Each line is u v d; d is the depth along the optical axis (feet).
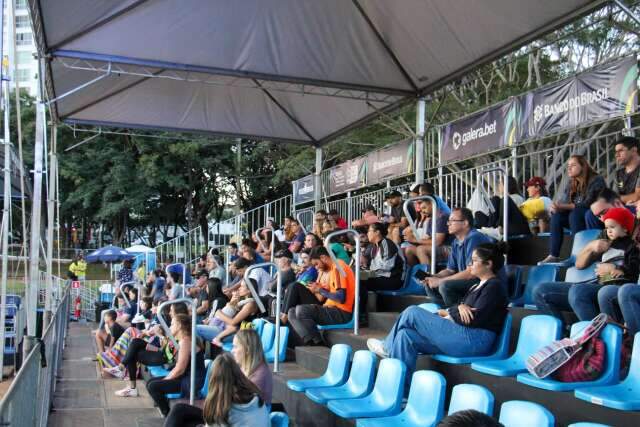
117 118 46.96
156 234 141.08
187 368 23.07
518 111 31.55
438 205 26.35
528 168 35.40
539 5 26.86
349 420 16.29
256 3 31.81
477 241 20.54
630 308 14.32
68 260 117.70
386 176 43.29
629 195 20.95
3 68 20.86
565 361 13.33
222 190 111.75
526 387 14.21
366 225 34.17
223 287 41.27
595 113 27.02
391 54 35.35
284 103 46.03
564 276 20.25
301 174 87.10
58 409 27.58
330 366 19.60
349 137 80.69
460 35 31.40
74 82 39.58
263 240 41.81
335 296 24.57
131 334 36.94
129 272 66.18
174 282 42.98
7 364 38.47
